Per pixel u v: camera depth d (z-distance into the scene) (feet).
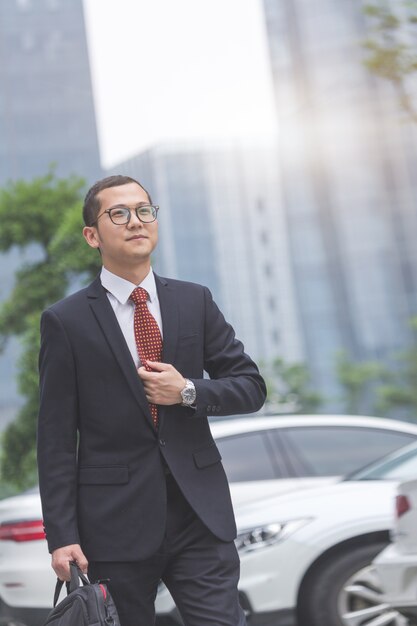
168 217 422.41
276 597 23.36
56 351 13.28
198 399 13.12
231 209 424.87
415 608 19.72
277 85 400.26
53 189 57.26
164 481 13.15
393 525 21.24
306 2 396.78
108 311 13.47
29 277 56.03
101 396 13.19
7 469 54.90
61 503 13.01
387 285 383.45
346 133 390.83
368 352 384.88
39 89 373.81
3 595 25.77
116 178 13.82
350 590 23.35
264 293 419.74
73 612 12.28
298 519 23.75
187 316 13.75
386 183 384.88
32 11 376.68
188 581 13.12
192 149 426.10
